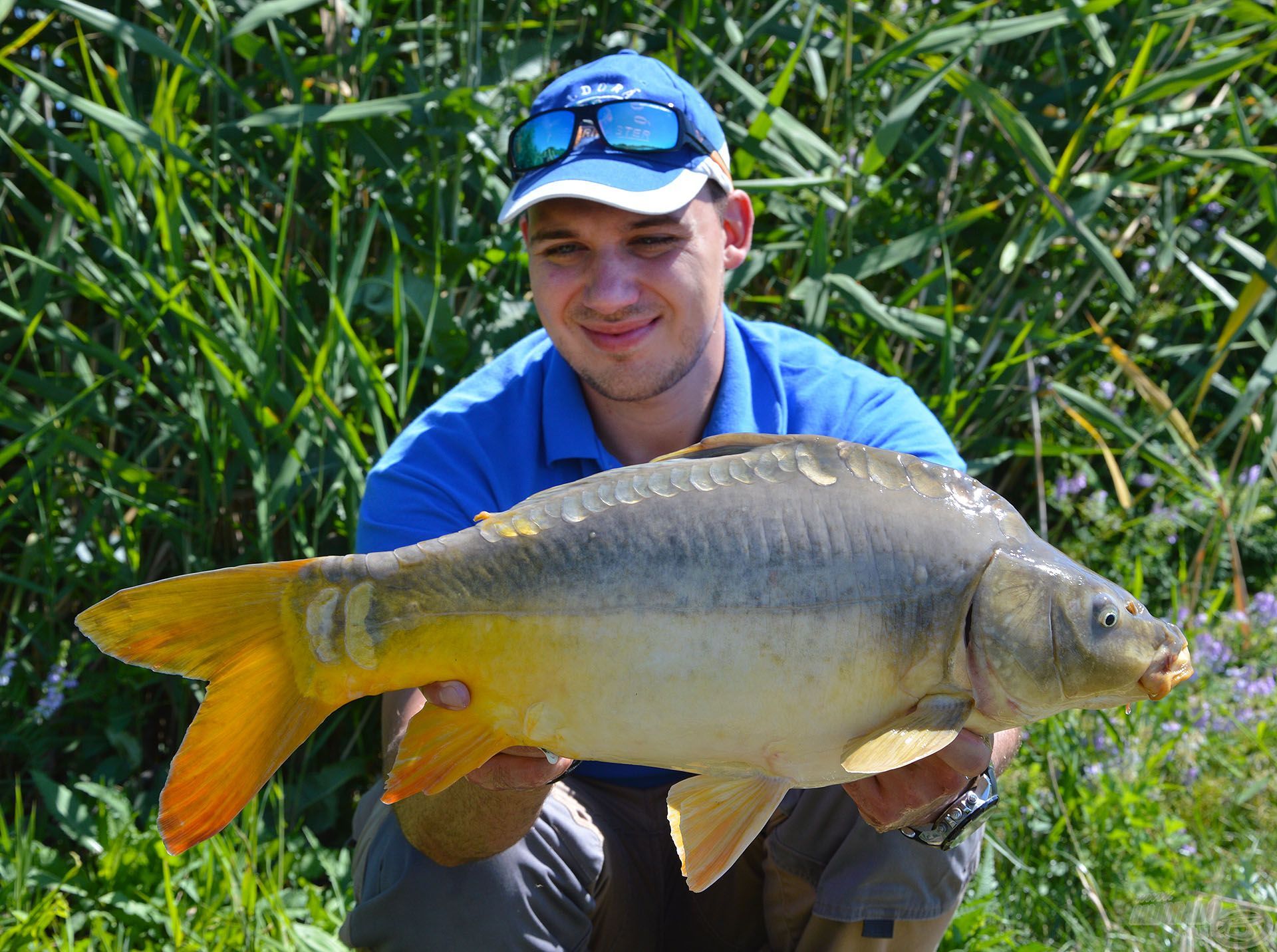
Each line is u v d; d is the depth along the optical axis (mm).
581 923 2076
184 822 1455
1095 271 3986
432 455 2258
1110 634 1519
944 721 1521
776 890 2229
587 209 2082
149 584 1449
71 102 3043
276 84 3758
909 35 3982
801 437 1603
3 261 3396
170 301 3021
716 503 1527
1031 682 1524
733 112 3977
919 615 1528
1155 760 3037
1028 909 2738
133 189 3303
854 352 3754
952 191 4207
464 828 1928
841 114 4078
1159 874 2793
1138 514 4223
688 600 1503
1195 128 4379
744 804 1563
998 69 4184
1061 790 2938
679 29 3502
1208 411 4699
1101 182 3855
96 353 3145
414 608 1502
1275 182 3770
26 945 2344
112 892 2605
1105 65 4203
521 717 1535
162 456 3512
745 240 2465
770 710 1515
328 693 1516
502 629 1508
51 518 3301
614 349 2133
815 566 1514
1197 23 4457
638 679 1504
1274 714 3465
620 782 2262
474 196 3801
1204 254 4426
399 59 3998
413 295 3365
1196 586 3918
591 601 1503
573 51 3965
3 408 3189
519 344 2508
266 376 3049
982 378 3977
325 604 1495
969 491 1598
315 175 3568
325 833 3164
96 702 3328
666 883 2295
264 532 3074
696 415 2303
